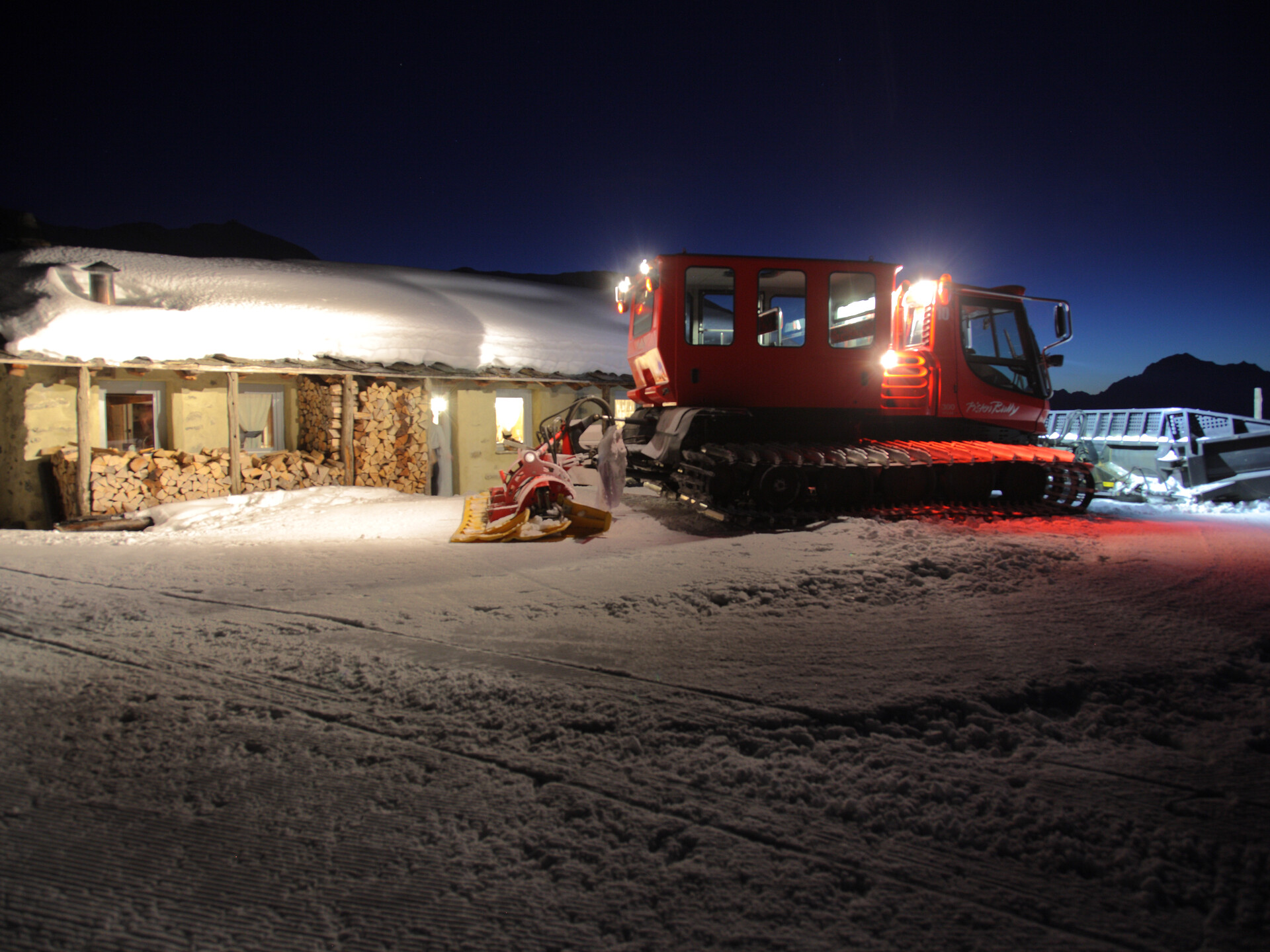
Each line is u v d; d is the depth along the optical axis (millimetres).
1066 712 3225
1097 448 12898
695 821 2385
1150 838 2270
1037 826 2342
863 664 3691
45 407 11188
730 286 8641
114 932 1857
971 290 8984
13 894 1996
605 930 1881
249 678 3637
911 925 1904
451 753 2852
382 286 19031
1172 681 3443
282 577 5949
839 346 8742
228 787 2582
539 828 2340
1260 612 4477
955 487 8789
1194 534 7211
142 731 3029
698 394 8539
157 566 6461
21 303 11391
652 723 3068
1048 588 5070
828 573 5320
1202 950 1812
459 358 14602
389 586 5555
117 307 12297
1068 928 1898
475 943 1832
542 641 4164
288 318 13648
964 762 2773
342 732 3031
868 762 2764
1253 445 10852
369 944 1828
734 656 3850
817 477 8297
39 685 3547
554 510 8055
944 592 4996
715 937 1854
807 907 1970
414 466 13914
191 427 12523
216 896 2000
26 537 8367
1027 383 9461
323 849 2219
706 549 6301
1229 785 2590
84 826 2320
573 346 16516
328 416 13250
